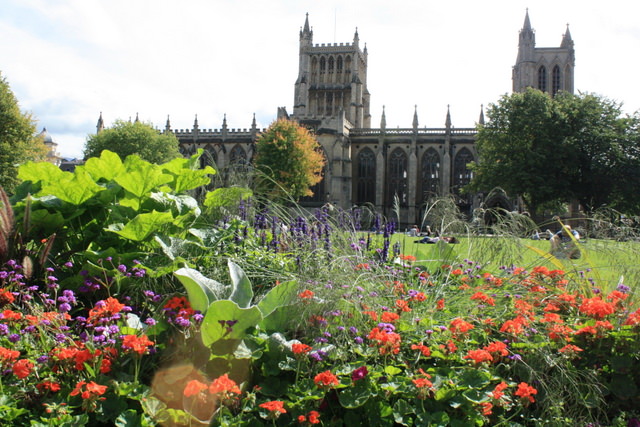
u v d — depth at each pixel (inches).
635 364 246.7
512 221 415.2
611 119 2529.5
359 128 4271.7
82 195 353.1
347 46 4675.2
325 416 211.6
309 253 341.4
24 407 190.7
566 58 4215.1
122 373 207.0
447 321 286.4
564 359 242.2
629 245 383.9
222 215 457.4
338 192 3892.7
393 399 217.6
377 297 289.3
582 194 2561.5
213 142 4318.4
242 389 214.5
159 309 271.6
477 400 207.9
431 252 448.1
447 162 3919.8
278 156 2878.9
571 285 349.7
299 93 4621.1
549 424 214.4
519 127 2490.2
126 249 362.0
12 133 2105.1
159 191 393.1
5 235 299.7
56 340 217.6
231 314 213.9
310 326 251.1
